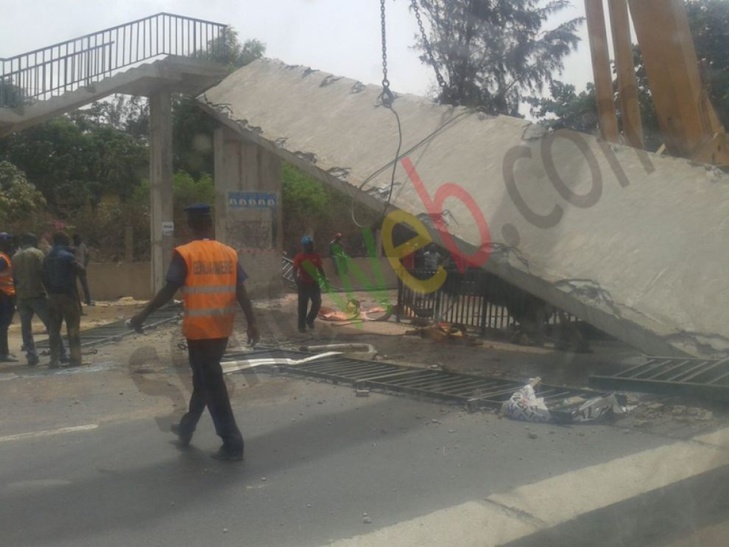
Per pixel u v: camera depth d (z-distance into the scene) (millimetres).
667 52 11117
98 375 10289
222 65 19188
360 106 15844
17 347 12977
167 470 6277
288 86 18062
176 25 18547
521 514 5285
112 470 6277
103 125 35375
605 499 5586
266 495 5691
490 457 6594
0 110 16766
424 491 5766
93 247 22844
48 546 4789
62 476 6129
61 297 10789
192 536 4949
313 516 5281
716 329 8477
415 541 4797
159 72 18047
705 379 6594
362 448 6887
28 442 7090
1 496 5672
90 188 30828
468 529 5012
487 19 26344
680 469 6211
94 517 5270
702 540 5016
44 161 30484
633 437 7125
